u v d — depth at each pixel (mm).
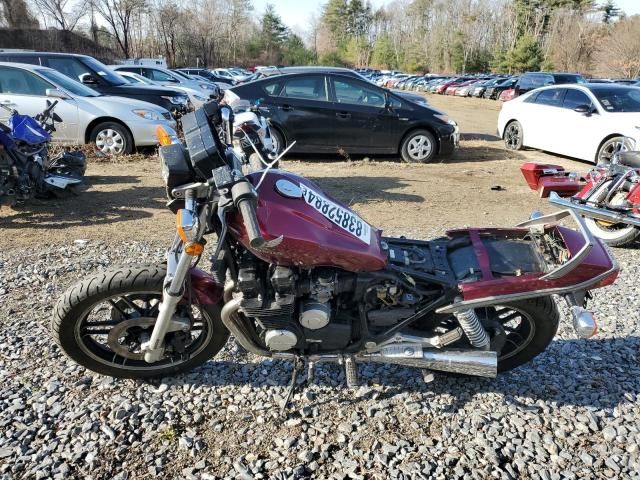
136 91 11125
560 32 65312
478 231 3213
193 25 65312
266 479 2514
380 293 2812
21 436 2688
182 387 3137
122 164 8898
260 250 2502
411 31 86938
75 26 56875
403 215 6602
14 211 6273
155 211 6434
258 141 2725
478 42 77312
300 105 9477
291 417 2930
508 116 11977
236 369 3318
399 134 9906
